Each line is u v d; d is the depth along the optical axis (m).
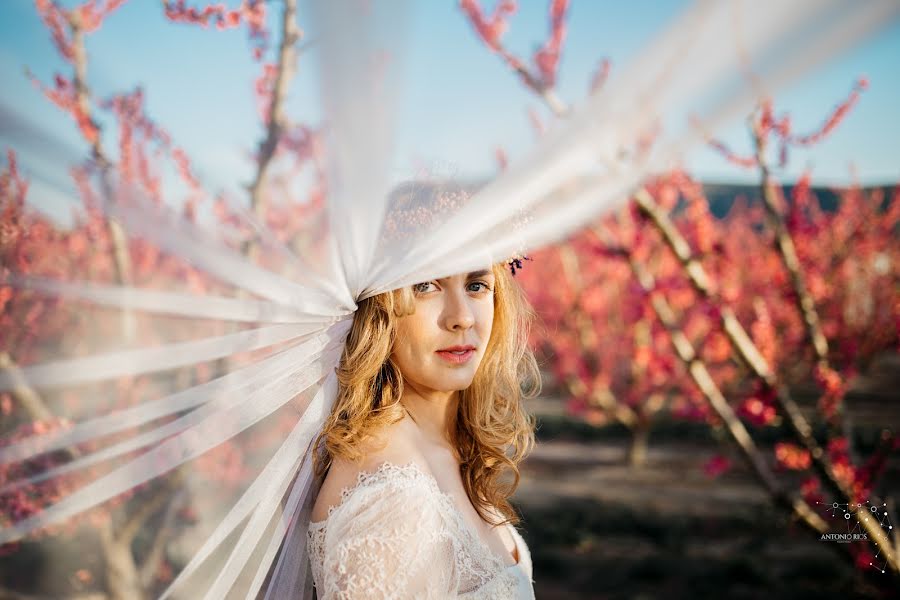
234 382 1.22
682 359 4.33
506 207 1.32
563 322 11.09
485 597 1.32
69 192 0.95
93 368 0.96
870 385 15.92
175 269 1.31
